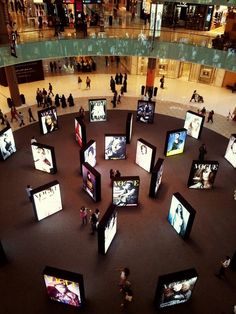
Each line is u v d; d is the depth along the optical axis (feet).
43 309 37.45
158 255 44.55
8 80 81.35
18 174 59.47
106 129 76.48
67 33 74.90
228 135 75.97
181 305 38.45
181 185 58.34
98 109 77.51
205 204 54.13
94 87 99.96
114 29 77.97
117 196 51.08
